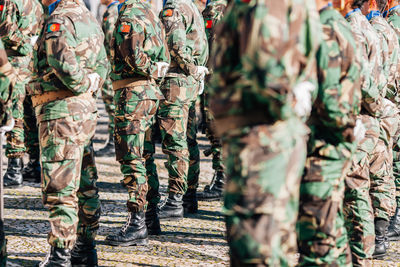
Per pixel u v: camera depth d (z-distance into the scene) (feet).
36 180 31.32
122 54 20.56
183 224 25.07
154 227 23.12
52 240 16.87
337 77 13.60
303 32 10.92
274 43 10.26
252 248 10.59
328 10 14.11
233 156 10.97
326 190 13.73
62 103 16.63
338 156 13.84
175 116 24.88
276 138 10.79
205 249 21.57
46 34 16.33
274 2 10.50
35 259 19.20
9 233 22.00
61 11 16.75
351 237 17.40
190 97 25.14
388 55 20.84
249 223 10.70
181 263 19.80
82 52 16.90
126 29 20.39
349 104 13.71
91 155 17.85
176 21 24.40
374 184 21.84
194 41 25.26
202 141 46.24
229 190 11.02
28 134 30.60
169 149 25.34
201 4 32.12
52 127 16.62
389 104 21.93
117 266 19.13
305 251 13.97
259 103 10.77
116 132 21.47
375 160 21.61
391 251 23.08
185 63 24.44
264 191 10.62
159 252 20.99
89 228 18.08
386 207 21.71
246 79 10.57
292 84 10.74
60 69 16.10
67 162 16.67
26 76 29.22
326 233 13.65
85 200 17.94
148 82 21.34
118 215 25.57
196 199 27.14
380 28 21.71
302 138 11.51
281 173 10.73
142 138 21.39
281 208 10.77
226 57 11.15
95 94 18.47
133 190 21.47
